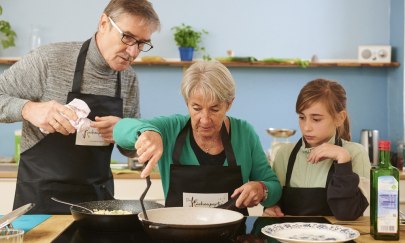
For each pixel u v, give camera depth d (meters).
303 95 2.00
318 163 2.02
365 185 1.84
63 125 1.86
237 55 4.21
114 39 1.98
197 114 1.72
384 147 1.43
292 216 1.80
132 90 2.25
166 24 4.19
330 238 1.39
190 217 1.51
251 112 4.22
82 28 4.16
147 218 1.43
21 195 2.08
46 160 2.07
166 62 4.04
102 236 1.46
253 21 4.20
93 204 1.73
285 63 4.04
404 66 4.02
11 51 4.15
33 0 4.14
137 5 1.95
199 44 4.20
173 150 1.88
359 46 4.11
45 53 2.07
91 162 2.10
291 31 4.21
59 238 1.42
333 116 1.99
